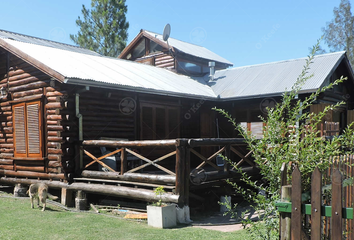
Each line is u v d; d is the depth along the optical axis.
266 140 4.25
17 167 11.11
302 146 4.03
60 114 9.53
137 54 19.44
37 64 9.61
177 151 7.62
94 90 10.26
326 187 3.87
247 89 14.30
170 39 19.05
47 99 10.12
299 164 3.85
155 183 8.16
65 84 9.63
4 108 11.59
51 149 9.92
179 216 7.53
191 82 15.69
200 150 14.46
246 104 14.59
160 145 7.89
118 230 6.82
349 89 17.00
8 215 8.05
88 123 10.12
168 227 7.16
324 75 13.06
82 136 9.80
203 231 6.74
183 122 13.90
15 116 11.14
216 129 15.12
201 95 13.25
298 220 3.22
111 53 29.89
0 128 11.73
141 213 8.21
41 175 10.30
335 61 14.08
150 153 12.10
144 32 18.33
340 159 4.39
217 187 9.97
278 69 15.57
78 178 9.41
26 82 10.86
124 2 31.50
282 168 3.56
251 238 4.79
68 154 9.55
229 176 9.40
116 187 8.62
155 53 18.20
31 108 10.55
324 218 4.07
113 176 8.77
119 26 30.98
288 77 14.16
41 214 8.21
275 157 4.14
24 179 10.80
